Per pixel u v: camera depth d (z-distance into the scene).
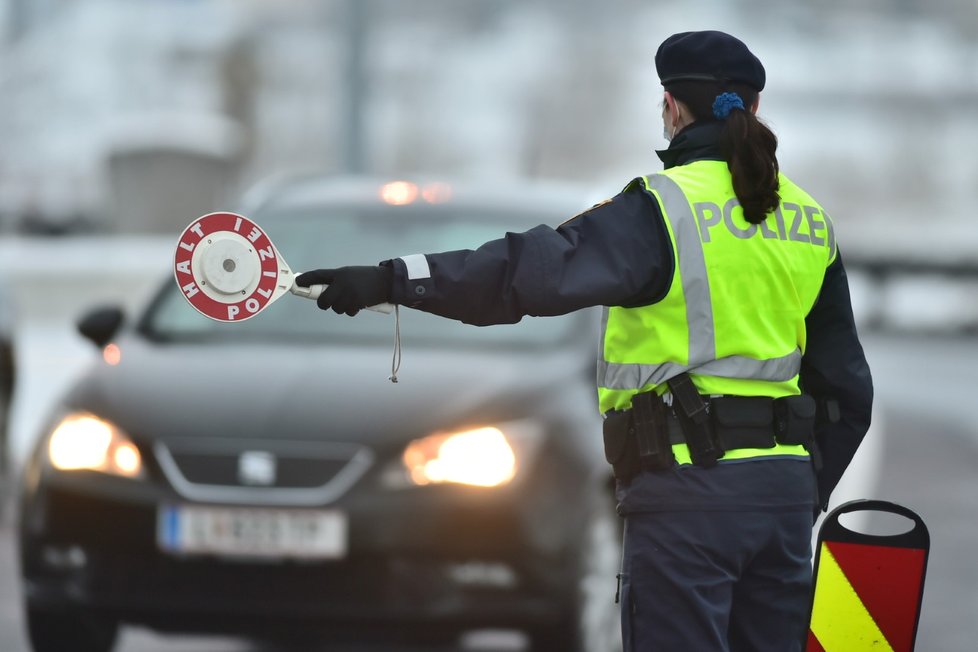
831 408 11.23
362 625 15.97
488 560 15.91
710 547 10.34
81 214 128.25
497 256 9.95
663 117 11.06
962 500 29.45
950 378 54.97
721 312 10.32
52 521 16.44
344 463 16.05
